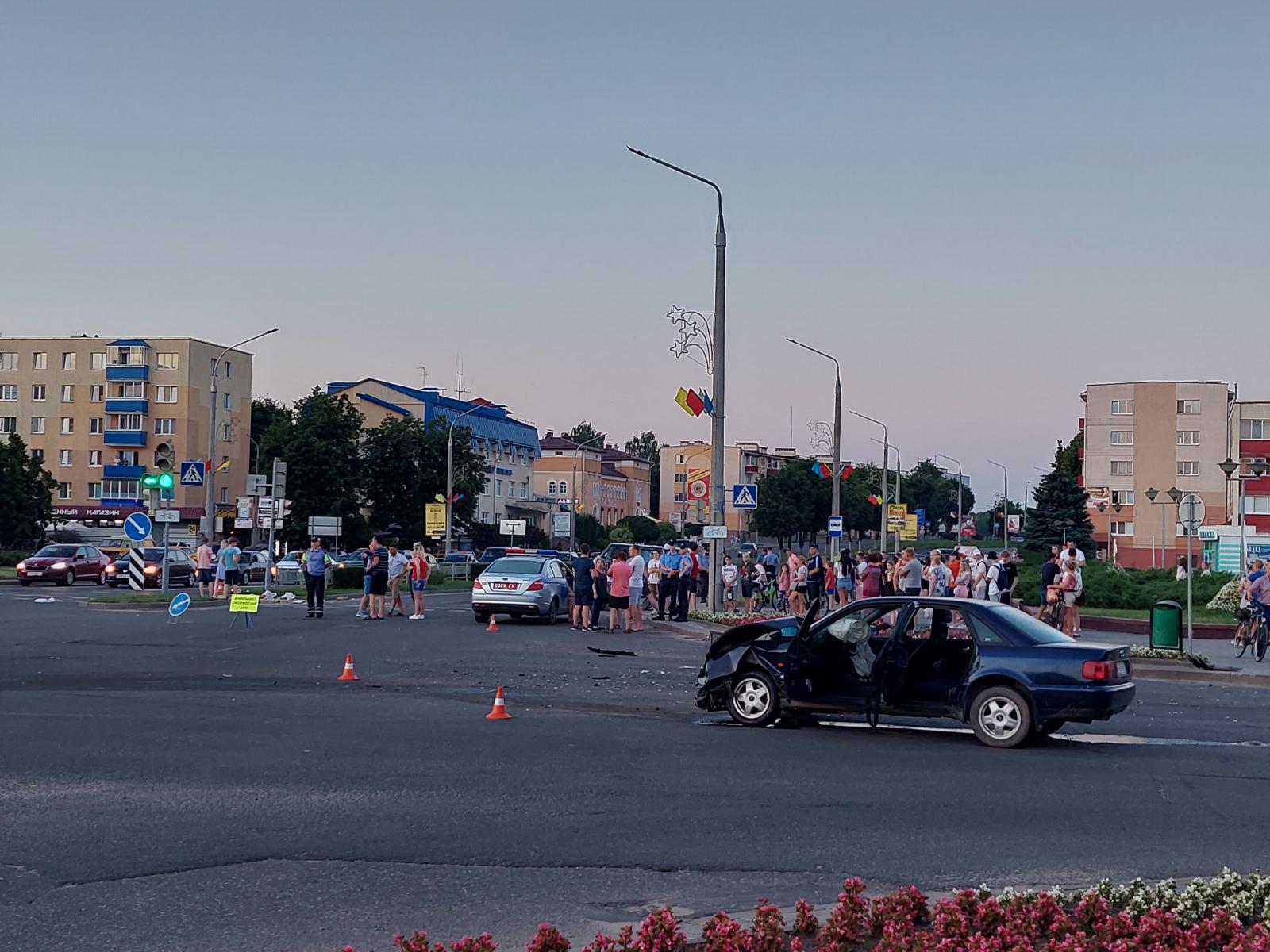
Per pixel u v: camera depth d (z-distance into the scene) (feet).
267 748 38.99
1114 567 139.33
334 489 249.55
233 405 313.32
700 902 23.43
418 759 37.40
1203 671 70.90
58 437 299.38
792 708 45.75
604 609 118.83
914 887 22.45
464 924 21.98
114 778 33.99
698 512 258.98
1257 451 307.37
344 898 23.43
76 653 69.82
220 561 125.59
